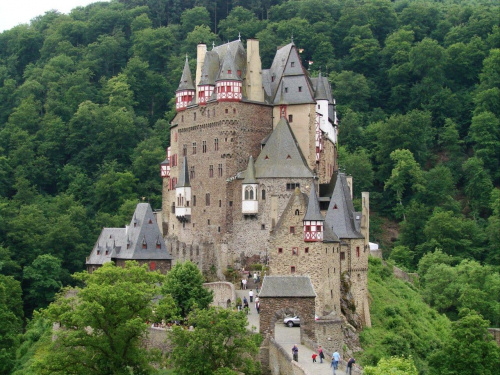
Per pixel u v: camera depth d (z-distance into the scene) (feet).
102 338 354.95
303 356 344.49
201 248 517.14
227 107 522.88
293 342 372.99
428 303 607.37
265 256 508.53
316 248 439.63
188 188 545.85
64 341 353.92
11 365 460.14
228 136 522.06
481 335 414.62
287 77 531.09
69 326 358.64
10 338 475.31
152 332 394.93
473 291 609.83
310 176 506.48
